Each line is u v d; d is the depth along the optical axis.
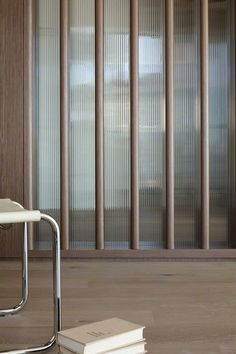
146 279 2.71
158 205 3.15
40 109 3.15
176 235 3.14
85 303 2.27
